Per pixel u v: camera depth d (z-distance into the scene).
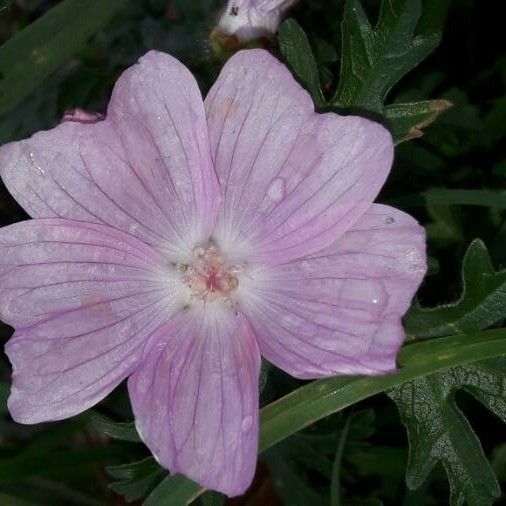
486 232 0.16
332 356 0.11
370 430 0.15
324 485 0.16
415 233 0.11
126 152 0.11
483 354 0.13
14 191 0.11
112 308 0.12
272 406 0.12
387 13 0.13
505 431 0.16
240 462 0.11
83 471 0.18
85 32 0.14
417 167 0.16
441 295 0.16
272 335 0.12
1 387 0.15
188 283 0.12
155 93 0.11
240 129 0.11
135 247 0.12
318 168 0.11
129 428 0.13
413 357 0.13
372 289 0.11
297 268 0.12
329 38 0.16
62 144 0.11
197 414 0.11
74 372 0.11
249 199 0.12
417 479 0.13
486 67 0.18
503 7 0.18
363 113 0.13
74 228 0.11
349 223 0.11
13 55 0.14
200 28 0.17
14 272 0.11
